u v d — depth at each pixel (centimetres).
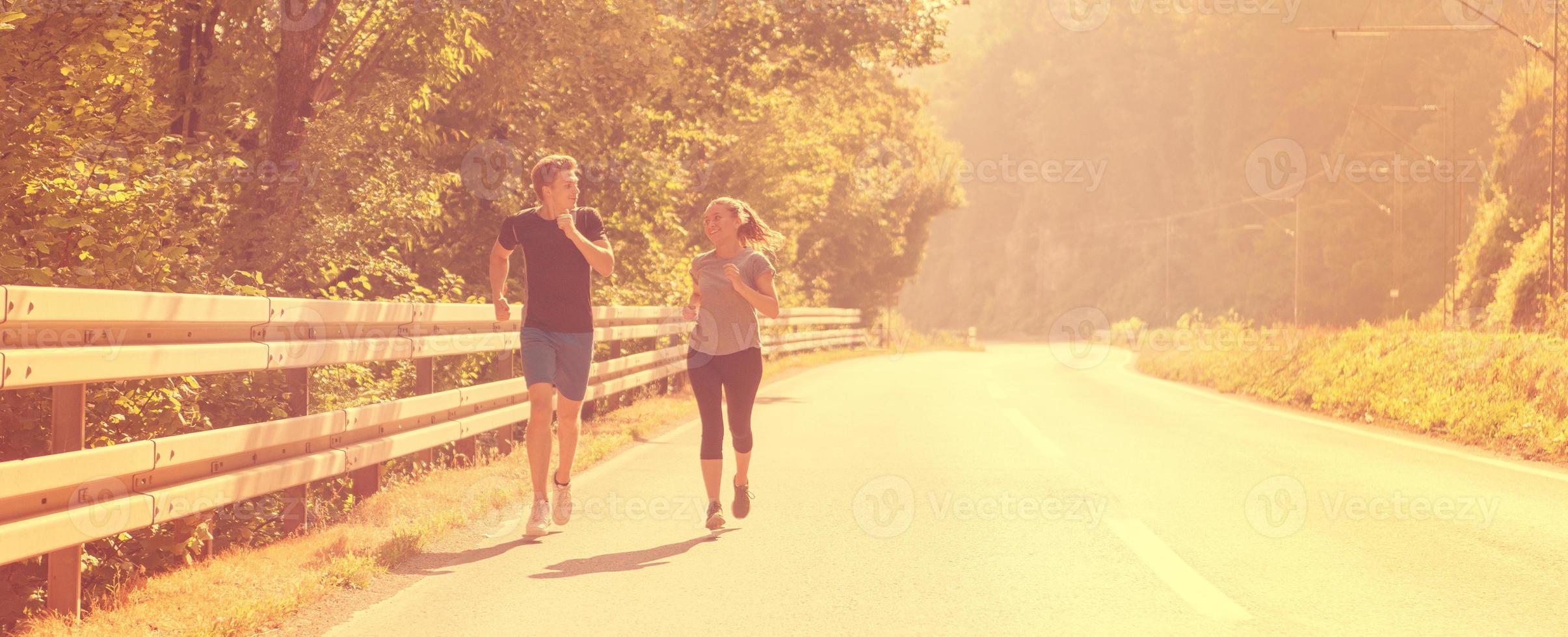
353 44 2586
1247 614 797
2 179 1118
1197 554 981
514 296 2850
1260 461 1577
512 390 1555
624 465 1536
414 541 998
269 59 2419
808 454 1652
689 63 3528
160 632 720
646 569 937
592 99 2997
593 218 1122
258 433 919
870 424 2083
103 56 1312
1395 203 7294
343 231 2189
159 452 789
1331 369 2620
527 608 818
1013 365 4697
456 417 1390
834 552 998
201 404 1234
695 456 1630
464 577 909
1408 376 2291
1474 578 892
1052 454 1653
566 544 1032
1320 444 1783
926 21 4041
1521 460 1593
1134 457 1619
